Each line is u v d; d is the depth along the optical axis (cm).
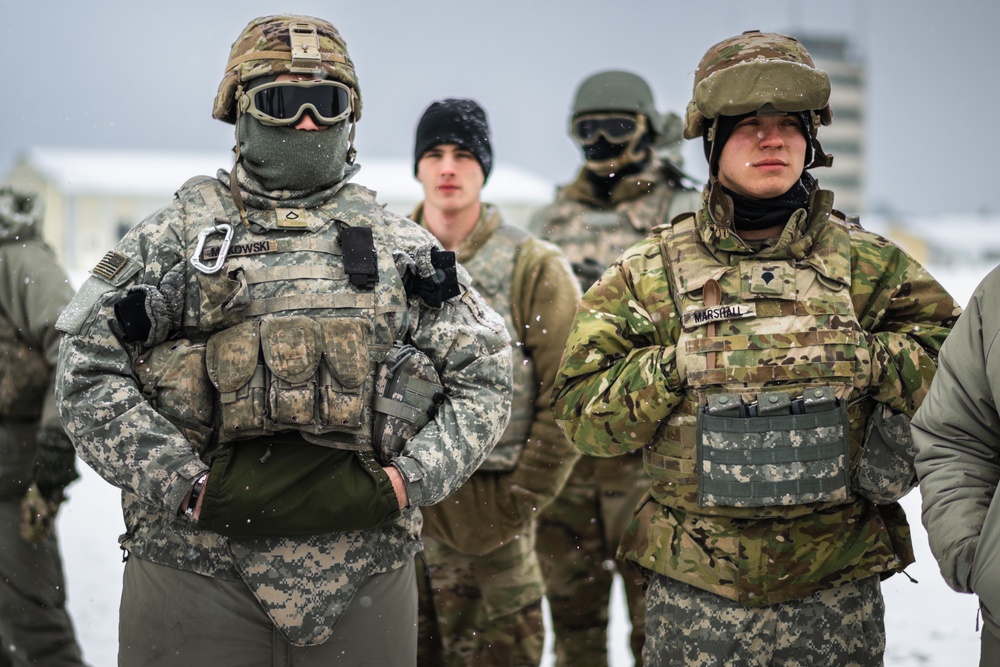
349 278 274
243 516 257
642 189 501
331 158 278
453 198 416
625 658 483
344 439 268
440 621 411
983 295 244
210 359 266
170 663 267
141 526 272
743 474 282
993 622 232
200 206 278
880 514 300
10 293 463
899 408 287
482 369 284
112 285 270
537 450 396
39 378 463
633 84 498
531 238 418
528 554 413
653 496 306
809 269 291
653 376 289
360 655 271
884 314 297
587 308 306
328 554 266
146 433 261
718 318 287
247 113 275
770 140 291
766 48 295
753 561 285
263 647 268
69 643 453
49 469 431
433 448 274
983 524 238
